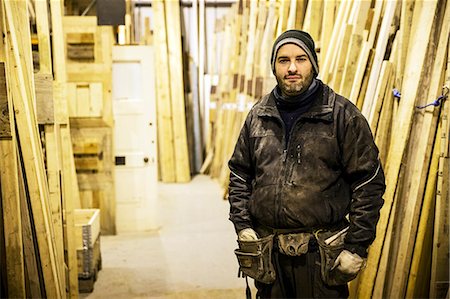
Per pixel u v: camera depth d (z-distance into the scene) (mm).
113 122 3986
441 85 2254
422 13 2355
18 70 2148
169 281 3125
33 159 2223
